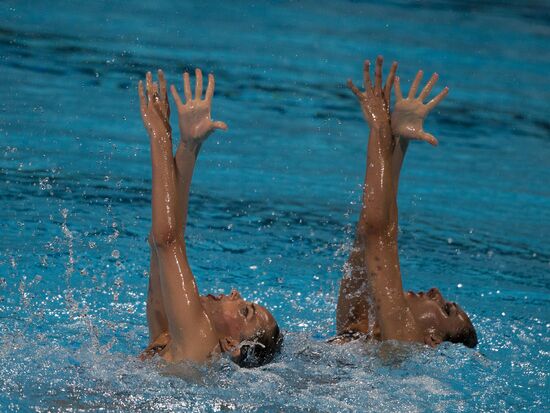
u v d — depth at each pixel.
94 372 11.55
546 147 26.02
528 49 36.12
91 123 23.72
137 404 10.70
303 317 15.03
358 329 12.97
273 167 22.58
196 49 31.28
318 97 28.19
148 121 11.91
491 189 22.33
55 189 19.41
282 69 30.34
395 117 12.15
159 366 11.56
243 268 16.83
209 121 11.52
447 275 17.19
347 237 18.59
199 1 38.28
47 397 10.82
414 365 12.02
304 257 17.55
